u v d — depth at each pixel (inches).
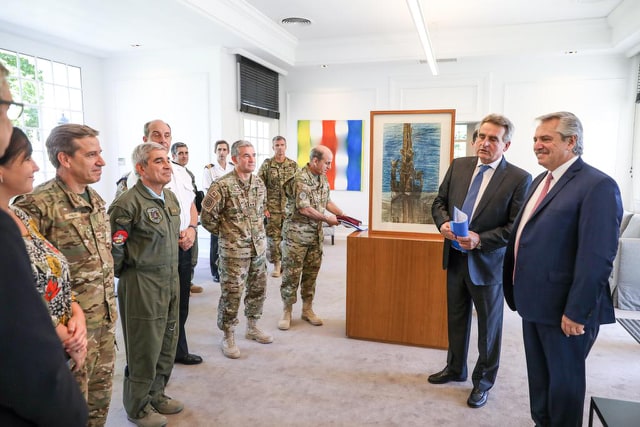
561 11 202.1
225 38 203.6
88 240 60.5
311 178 127.9
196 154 226.4
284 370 104.9
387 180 118.7
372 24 224.1
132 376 78.0
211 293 167.9
